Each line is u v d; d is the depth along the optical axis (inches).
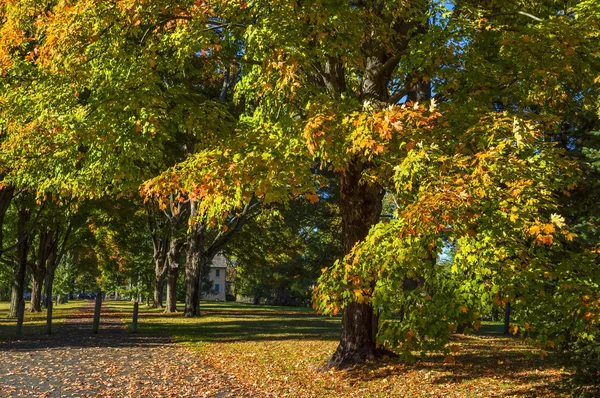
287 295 2511.1
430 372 423.2
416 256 218.8
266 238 1433.3
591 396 293.6
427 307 214.4
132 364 478.0
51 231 1446.9
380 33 394.0
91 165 388.2
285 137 317.4
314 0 319.9
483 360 476.7
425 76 401.7
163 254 1742.1
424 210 208.7
